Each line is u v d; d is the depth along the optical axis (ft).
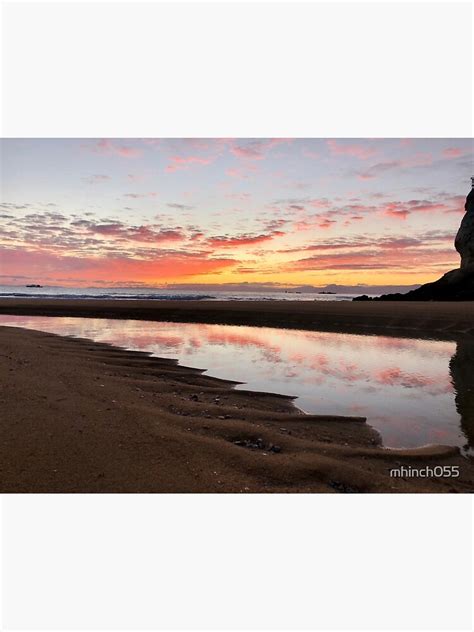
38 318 119.03
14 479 16.96
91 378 36.94
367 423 29.89
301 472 19.60
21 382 32.37
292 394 37.63
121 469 18.49
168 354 57.67
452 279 213.05
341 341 72.54
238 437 24.27
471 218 228.84
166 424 24.99
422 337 77.05
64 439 21.24
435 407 33.86
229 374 45.55
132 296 272.51
